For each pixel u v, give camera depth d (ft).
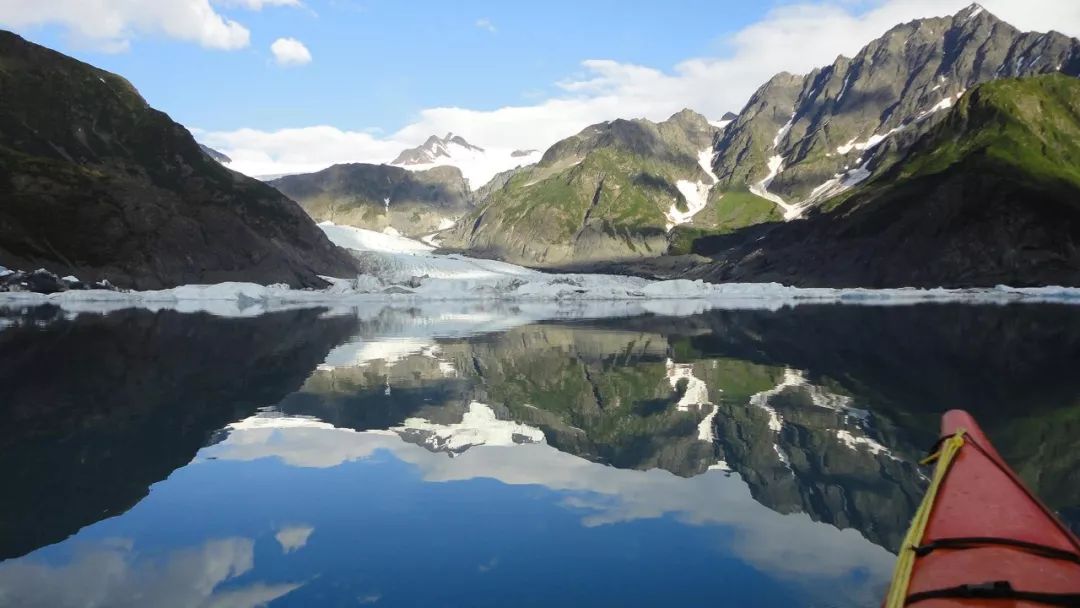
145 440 30.14
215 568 16.93
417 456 27.84
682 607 14.97
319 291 221.05
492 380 47.88
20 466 25.88
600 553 17.95
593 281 246.88
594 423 34.24
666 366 55.21
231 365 55.01
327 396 41.32
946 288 264.11
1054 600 10.78
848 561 17.42
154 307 147.54
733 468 26.11
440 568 17.04
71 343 70.44
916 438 30.45
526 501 22.16
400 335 83.76
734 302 188.65
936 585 11.90
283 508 21.43
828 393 42.14
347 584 16.19
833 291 228.84
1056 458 26.03
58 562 17.28
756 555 17.79
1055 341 71.67
